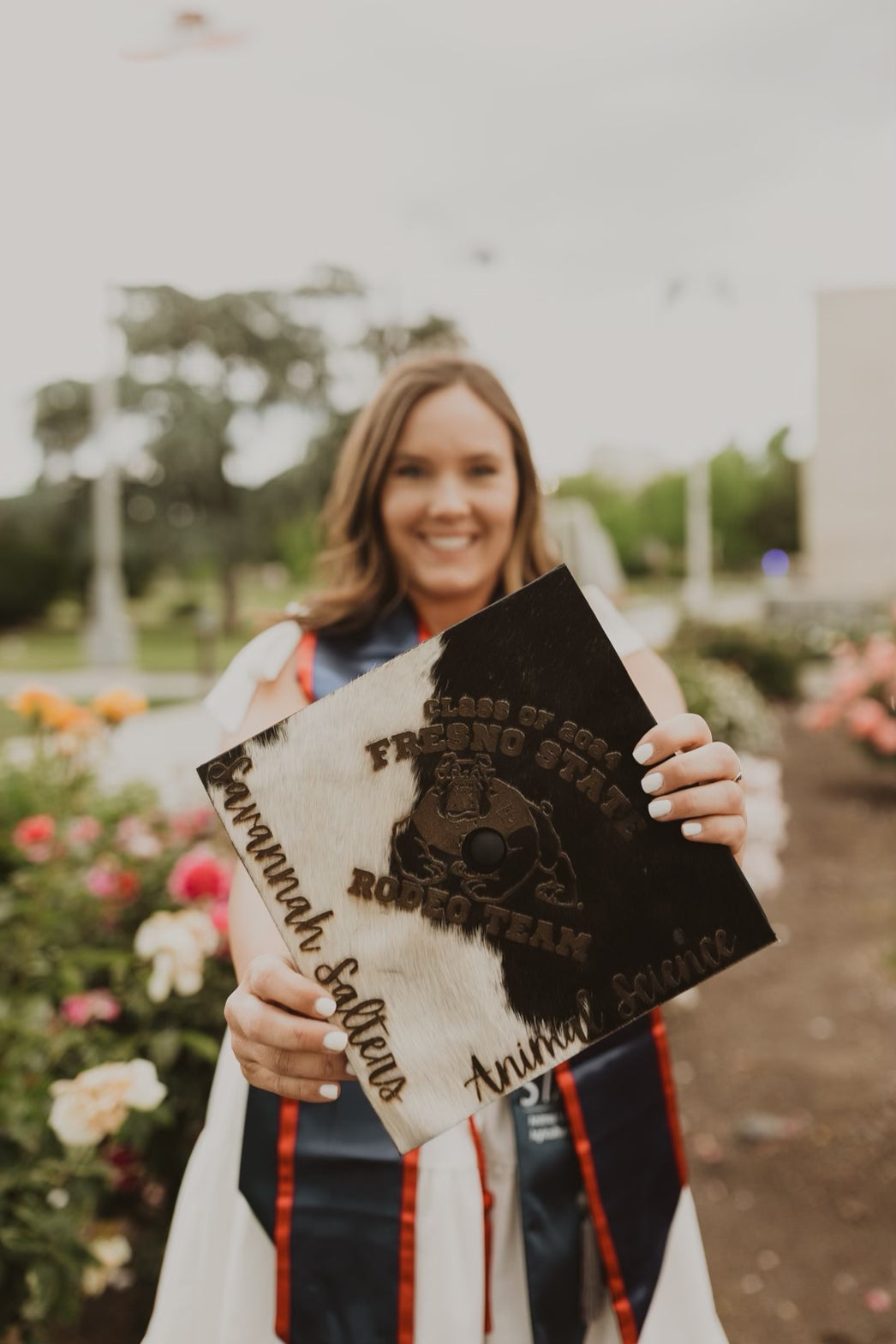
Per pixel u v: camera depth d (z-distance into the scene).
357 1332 1.24
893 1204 2.90
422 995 1.06
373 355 23.77
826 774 8.84
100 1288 2.20
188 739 9.56
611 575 13.57
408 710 1.08
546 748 1.07
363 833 1.07
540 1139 1.29
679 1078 3.68
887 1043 3.85
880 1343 2.38
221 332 23.58
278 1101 1.30
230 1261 1.34
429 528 1.51
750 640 13.02
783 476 47.44
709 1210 2.92
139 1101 1.74
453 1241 1.26
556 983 1.06
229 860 2.79
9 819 3.16
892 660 7.61
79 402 25.27
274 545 28.47
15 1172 1.90
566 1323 1.27
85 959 2.29
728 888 1.06
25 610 30.17
